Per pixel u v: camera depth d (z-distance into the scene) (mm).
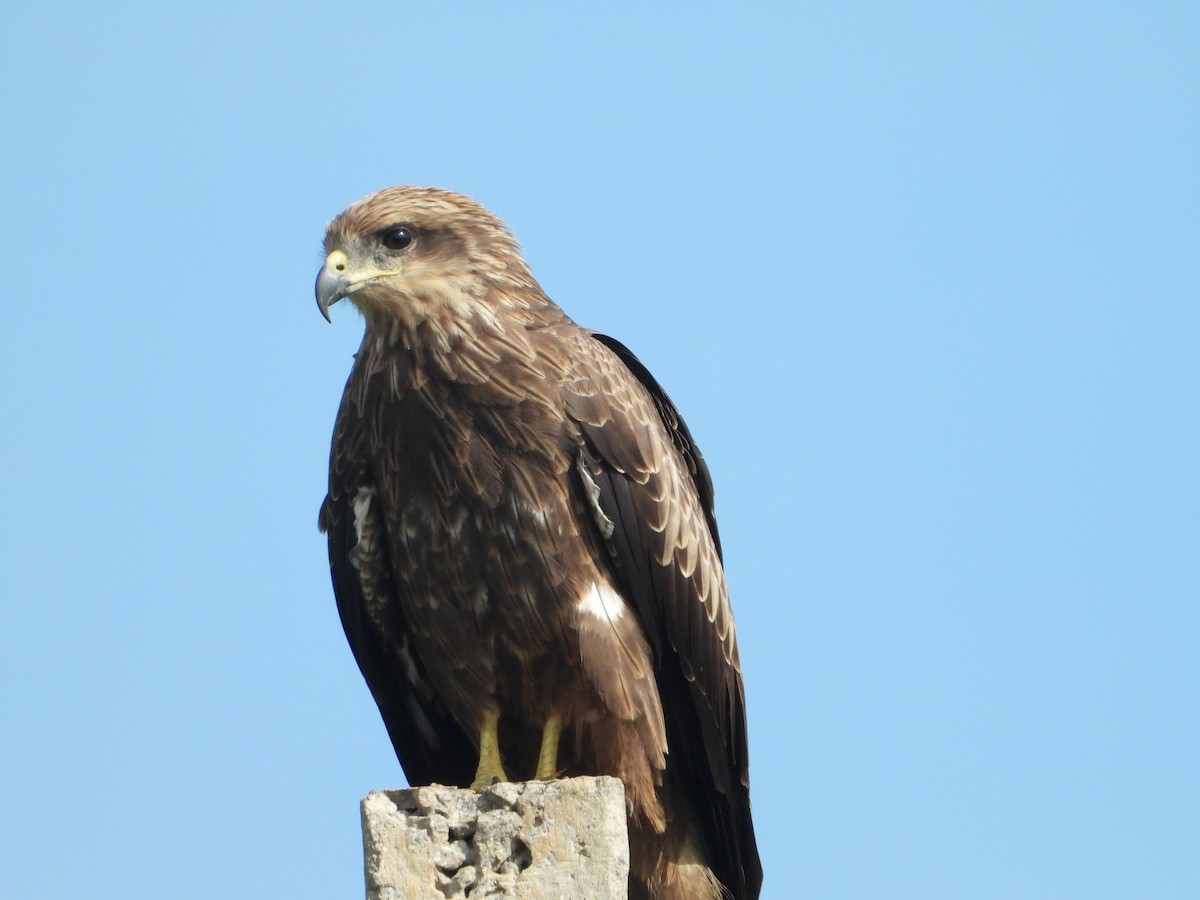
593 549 13266
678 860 13969
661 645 13695
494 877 10219
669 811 13906
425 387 13156
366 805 10445
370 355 13570
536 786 10320
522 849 10281
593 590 13180
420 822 10359
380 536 13664
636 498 13344
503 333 13242
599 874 10117
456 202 13758
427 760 14367
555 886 10141
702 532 14070
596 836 10172
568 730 13383
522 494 13039
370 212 13523
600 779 10289
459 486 13109
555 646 13180
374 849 10352
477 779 13133
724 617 14164
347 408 13688
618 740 13031
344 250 13453
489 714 13531
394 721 14328
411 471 13266
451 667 13508
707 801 14164
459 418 13102
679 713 13969
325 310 13344
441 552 13250
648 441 13523
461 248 13523
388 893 10266
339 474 13742
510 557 13102
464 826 10359
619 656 13062
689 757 14062
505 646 13312
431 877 10266
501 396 13078
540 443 13062
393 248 13414
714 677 13969
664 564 13500
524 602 13125
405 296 13273
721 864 14352
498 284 13508
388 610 13766
